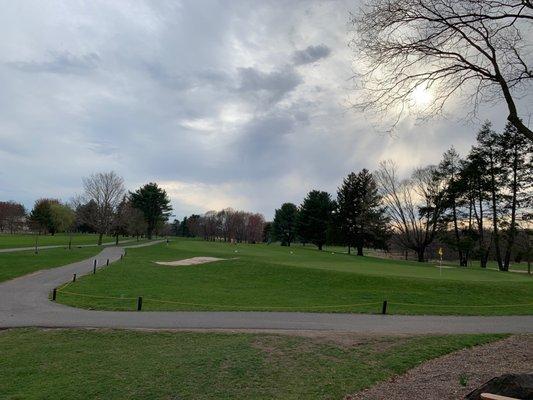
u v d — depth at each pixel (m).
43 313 16.36
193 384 8.56
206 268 33.62
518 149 49.72
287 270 31.19
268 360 10.00
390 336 12.62
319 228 79.69
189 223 152.12
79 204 89.00
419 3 8.74
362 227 68.50
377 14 9.01
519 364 9.24
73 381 8.95
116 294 21.08
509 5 8.62
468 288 24.34
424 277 28.75
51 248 52.72
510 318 17.09
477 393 6.55
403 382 8.42
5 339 12.72
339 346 11.34
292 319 15.79
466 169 52.84
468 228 55.97
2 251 43.81
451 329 14.38
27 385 8.87
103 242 80.44
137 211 98.56
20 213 122.19
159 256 44.62
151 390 8.33
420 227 65.19
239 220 131.75
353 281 26.61
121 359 10.39
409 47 9.08
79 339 12.62
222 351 10.74
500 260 51.84
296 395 7.91
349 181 70.19
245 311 17.39
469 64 9.02
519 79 9.38
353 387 8.26
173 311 17.09
